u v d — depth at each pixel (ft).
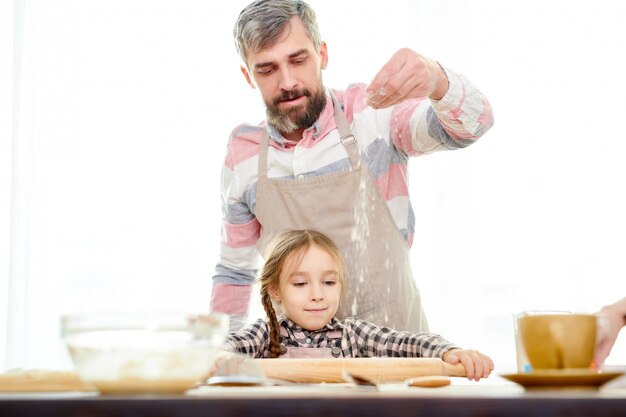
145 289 9.00
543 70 9.15
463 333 8.79
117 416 1.60
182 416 1.59
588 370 2.18
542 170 9.01
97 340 1.87
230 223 6.19
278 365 3.31
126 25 9.33
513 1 9.25
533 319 2.31
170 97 9.25
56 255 8.99
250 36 5.38
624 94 9.04
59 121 9.17
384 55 9.26
